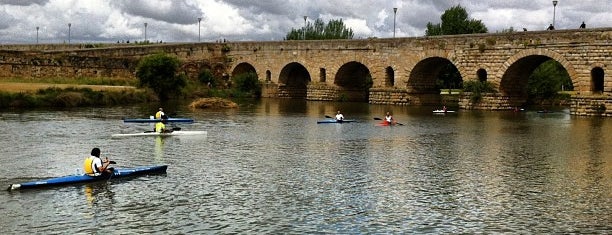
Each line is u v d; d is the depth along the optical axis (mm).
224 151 39531
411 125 57688
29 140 42844
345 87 98875
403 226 23328
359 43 92938
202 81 109375
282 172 32688
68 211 24594
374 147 42312
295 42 102312
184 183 29562
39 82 89188
